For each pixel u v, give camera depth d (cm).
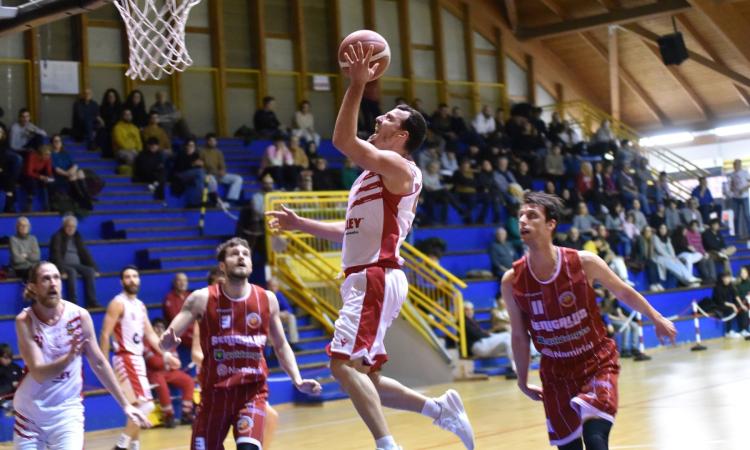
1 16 843
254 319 550
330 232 530
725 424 845
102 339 817
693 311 1942
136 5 765
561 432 499
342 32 2175
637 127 2692
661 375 1331
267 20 2072
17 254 1246
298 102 2088
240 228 1450
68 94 1762
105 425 1108
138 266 1434
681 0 2094
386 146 473
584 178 2058
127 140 1622
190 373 1188
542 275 486
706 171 2666
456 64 2373
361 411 454
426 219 1792
